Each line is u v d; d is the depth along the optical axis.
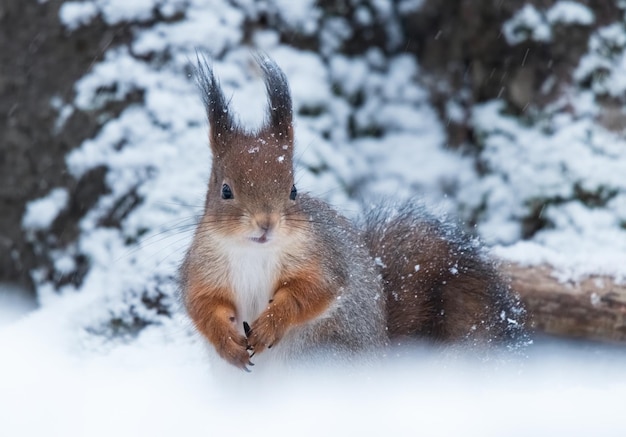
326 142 14.05
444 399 8.15
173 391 8.59
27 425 7.43
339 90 14.80
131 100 13.83
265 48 14.45
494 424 7.34
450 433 7.15
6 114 14.38
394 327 9.12
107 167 13.48
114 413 7.79
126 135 13.59
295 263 8.09
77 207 13.53
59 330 10.57
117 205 13.22
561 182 13.74
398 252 9.46
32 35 14.65
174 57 14.02
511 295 9.73
